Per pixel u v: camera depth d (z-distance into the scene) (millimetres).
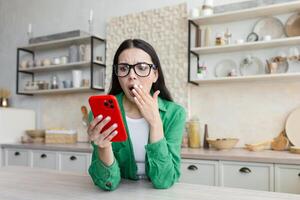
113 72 1176
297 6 2273
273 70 2340
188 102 2762
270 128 2465
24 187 963
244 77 2361
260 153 2146
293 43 2338
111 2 3270
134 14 3066
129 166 1113
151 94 1203
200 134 2703
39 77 3664
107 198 831
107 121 850
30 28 3656
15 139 3393
